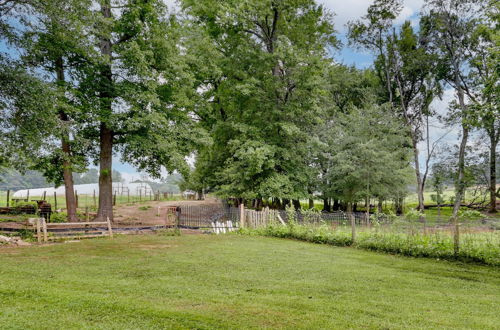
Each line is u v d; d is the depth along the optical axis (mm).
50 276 7551
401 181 28047
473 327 4906
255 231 17641
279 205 34344
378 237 12773
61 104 17188
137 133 21656
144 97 19719
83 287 6562
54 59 19750
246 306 5512
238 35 28141
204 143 22953
